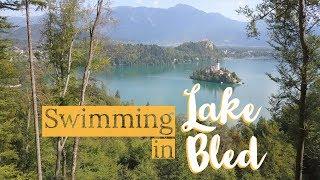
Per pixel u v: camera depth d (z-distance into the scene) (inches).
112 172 1283.2
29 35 693.9
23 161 1114.7
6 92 789.2
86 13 736.3
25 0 671.8
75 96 827.4
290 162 1601.9
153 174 1369.3
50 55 817.5
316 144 584.1
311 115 555.5
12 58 772.0
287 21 573.0
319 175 1504.7
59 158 839.1
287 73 562.9
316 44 537.0
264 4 581.9
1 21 707.4
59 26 792.3
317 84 547.2
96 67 763.4
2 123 815.1
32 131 1121.4
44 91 837.8
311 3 551.2
